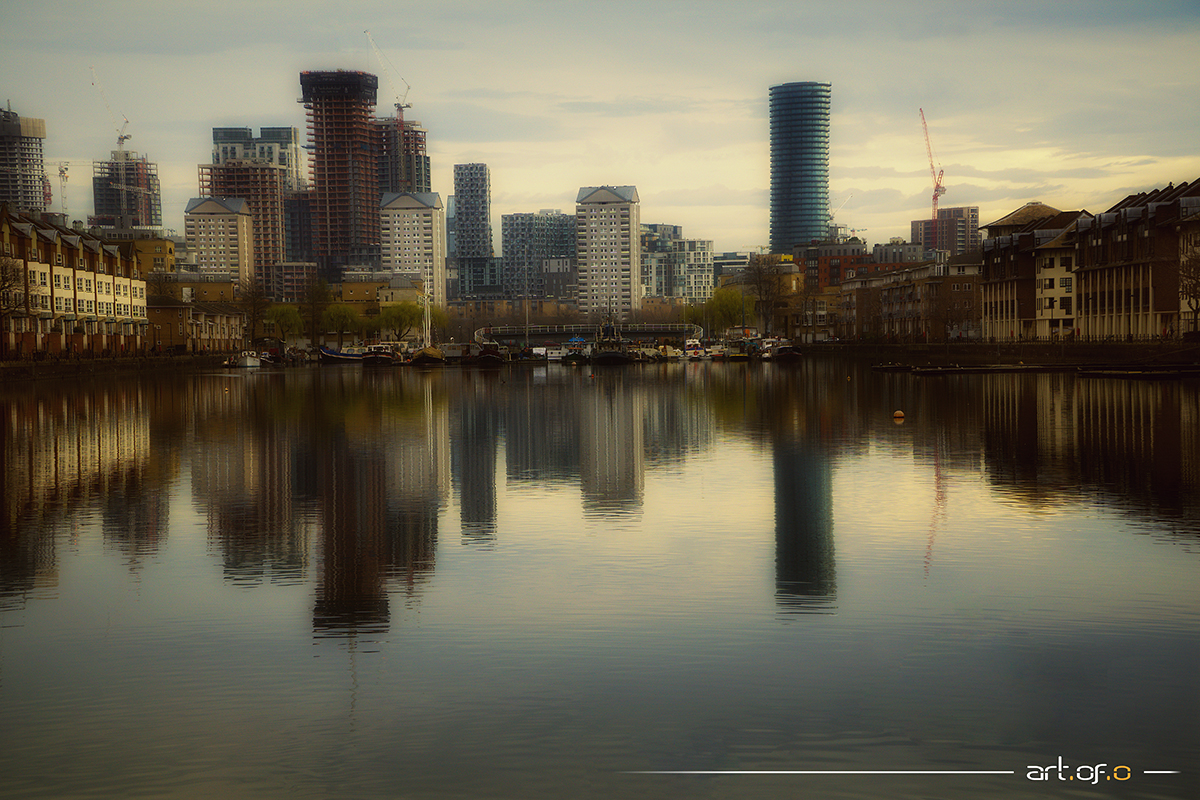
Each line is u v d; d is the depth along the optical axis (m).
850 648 16.53
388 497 31.98
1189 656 16.08
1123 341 119.94
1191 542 23.91
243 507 30.20
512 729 13.54
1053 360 130.25
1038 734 13.37
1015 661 15.91
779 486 33.66
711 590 20.09
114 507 30.23
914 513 28.27
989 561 22.33
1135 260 131.50
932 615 18.28
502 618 18.27
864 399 76.44
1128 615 18.20
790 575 21.25
